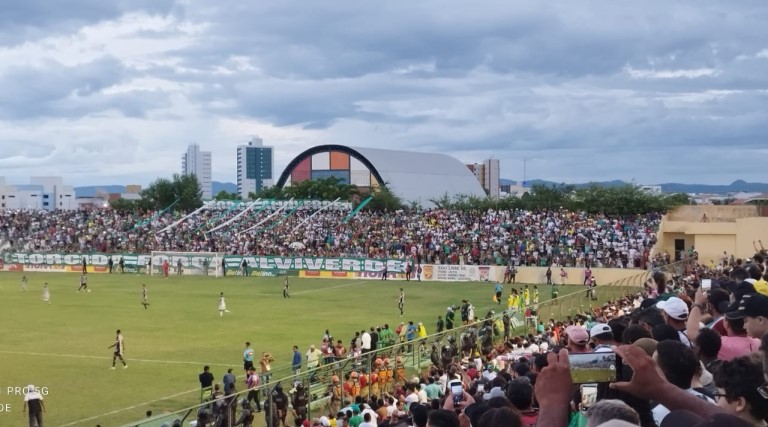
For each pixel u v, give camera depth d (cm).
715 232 9181
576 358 784
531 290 8162
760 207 9819
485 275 9181
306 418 2902
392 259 9569
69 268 10719
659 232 9631
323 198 13925
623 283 5738
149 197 16712
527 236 9925
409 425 1789
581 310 4919
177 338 5284
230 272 10144
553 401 659
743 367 695
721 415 535
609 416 591
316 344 5047
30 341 5172
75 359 4550
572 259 9081
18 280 9450
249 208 12406
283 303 7238
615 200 10588
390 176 15788
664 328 1138
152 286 8788
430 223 10988
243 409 2681
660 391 667
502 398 1113
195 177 17175
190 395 3656
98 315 6406
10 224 12581
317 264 9875
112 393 3709
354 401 2891
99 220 12769
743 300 1073
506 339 4059
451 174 17812
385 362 3334
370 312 6588
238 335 5406
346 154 15988
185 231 11919
